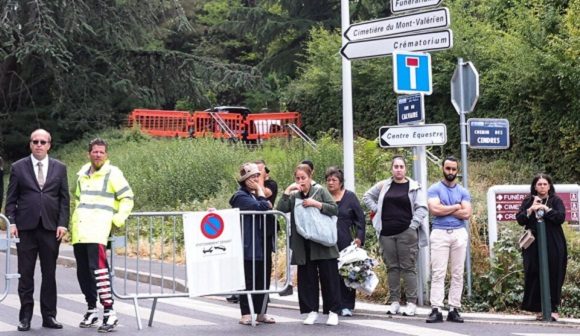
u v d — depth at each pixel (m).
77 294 13.54
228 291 10.52
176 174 24.67
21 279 9.88
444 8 12.02
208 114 36.44
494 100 26.14
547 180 11.33
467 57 27.00
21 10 34.09
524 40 23.00
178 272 15.44
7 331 9.83
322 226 10.35
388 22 12.70
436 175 21.12
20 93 40.16
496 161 24.70
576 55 21.47
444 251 11.03
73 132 39.56
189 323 10.70
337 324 10.54
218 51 52.25
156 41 47.47
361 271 10.98
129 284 14.84
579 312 12.11
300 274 10.64
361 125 32.06
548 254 11.26
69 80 37.81
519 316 11.61
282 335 9.68
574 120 22.41
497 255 12.43
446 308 12.11
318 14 43.66
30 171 9.91
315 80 34.41
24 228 9.81
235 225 10.63
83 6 35.78
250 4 52.84
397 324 10.70
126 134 35.06
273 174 22.91
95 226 9.90
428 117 28.58
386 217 11.52
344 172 13.73
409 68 12.12
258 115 36.12
